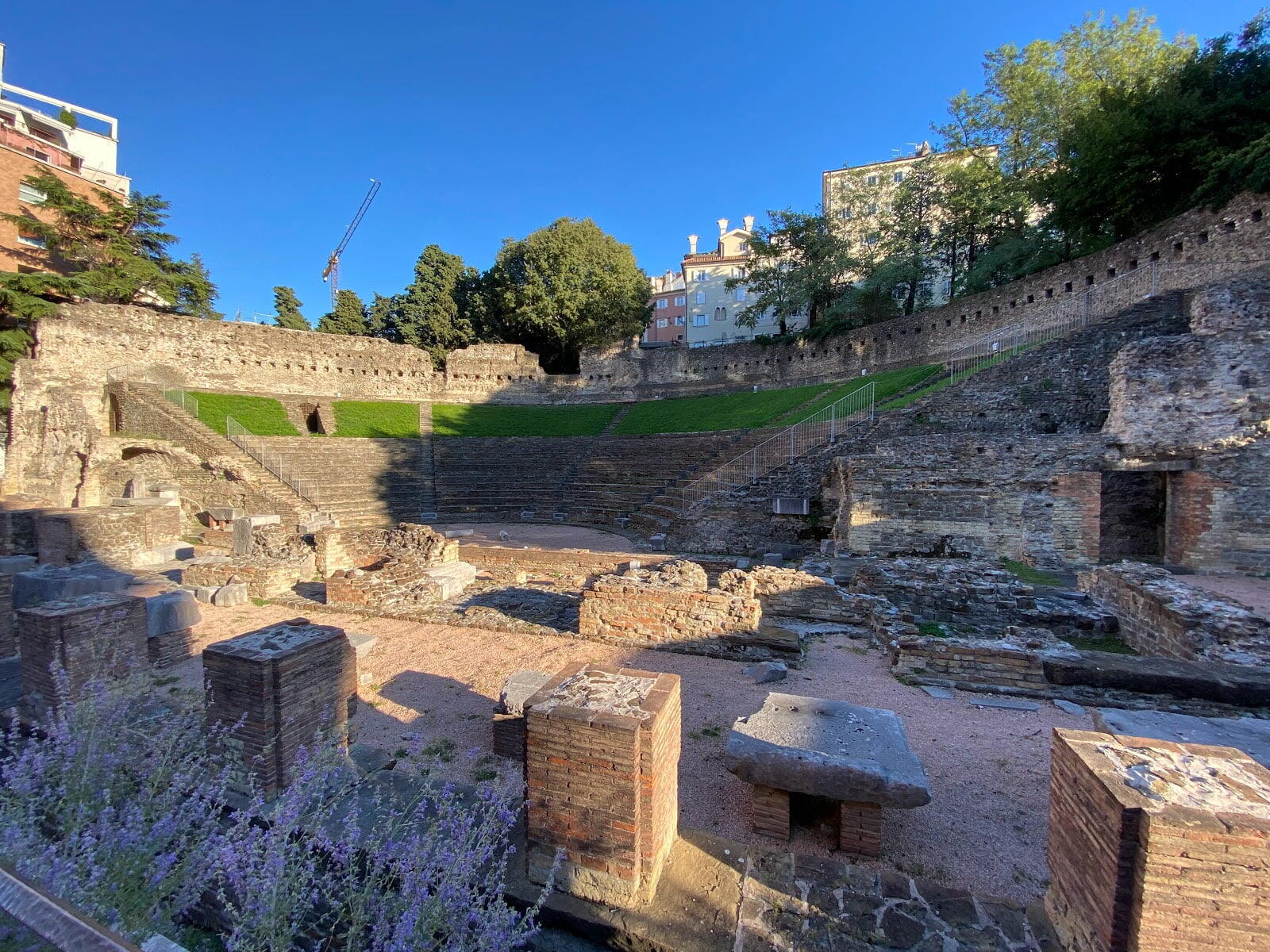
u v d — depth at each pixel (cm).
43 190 3419
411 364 4266
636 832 412
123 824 440
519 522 2875
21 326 3177
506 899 434
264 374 3753
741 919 399
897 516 1667
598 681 495
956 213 3600
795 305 4228
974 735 694
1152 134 2288
